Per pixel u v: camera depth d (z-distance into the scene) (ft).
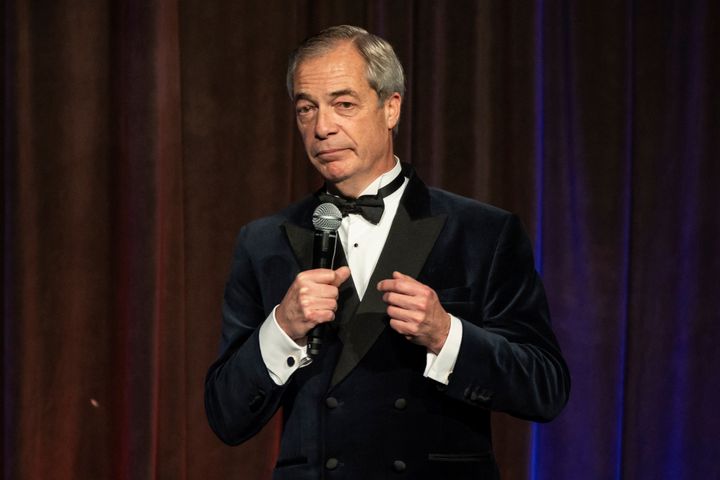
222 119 28.50
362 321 16.47
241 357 16.44
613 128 29.84
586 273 29.73
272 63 28.60
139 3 27.84
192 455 28.50
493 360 15.58
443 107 29.01
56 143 27.55
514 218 17.57
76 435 27.68
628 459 29.43
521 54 29.30
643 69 29.94
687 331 29.43
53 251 27.55
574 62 30.01
